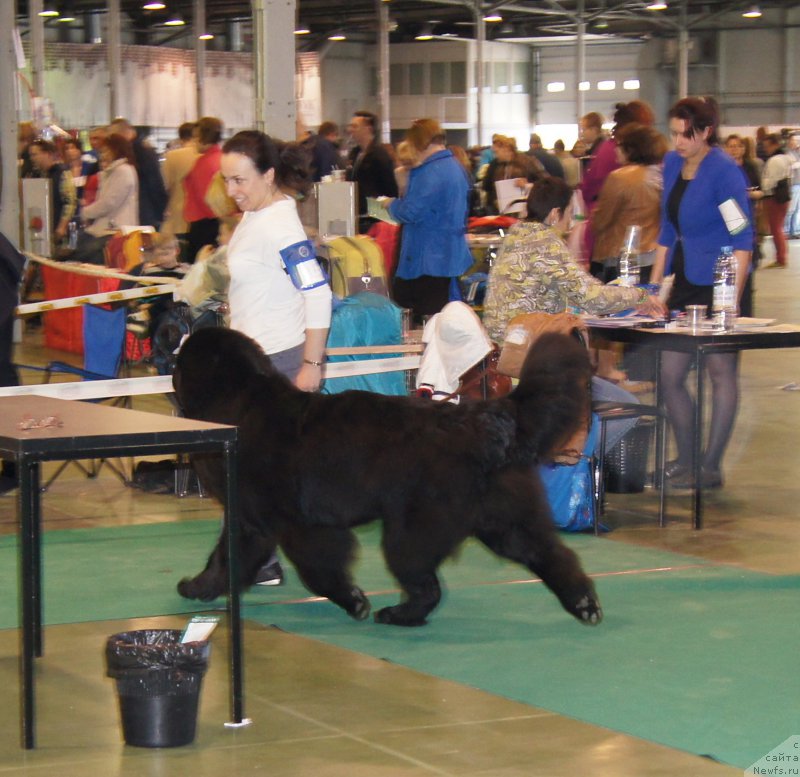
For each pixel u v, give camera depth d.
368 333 7.49
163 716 3.57
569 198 6.75
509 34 41.25
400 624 4.84
